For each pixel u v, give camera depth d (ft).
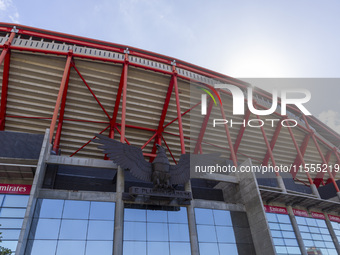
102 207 66.13
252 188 81.20
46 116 101.55
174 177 71.61
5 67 89.10
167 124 113.91
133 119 111.75
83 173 78.43
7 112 98.12
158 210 69.77
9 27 93.91
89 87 97.71
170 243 66.28
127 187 76.13
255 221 77.46
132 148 70.59
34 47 89.20
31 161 63.98
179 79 109.40
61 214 62.23
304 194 101.55
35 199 59.62
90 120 106.63
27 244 55.62
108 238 62.44
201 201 77.10
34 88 96.99
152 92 109.50
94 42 100.68
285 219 94.27
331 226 103.91
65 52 91.20
